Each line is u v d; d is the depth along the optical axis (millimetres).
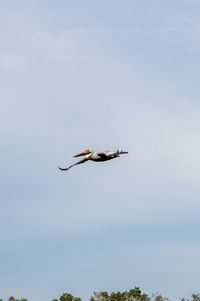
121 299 47344
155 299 46531
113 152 32062
